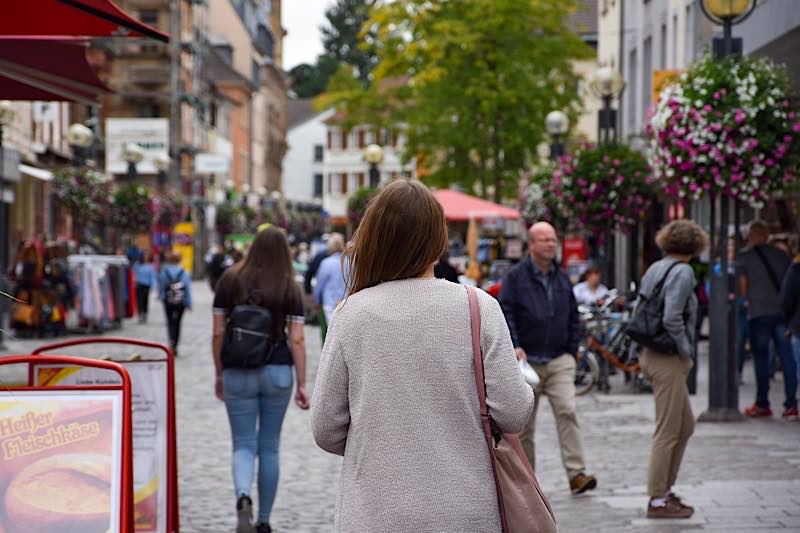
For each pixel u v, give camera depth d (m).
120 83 71.19
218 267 47.38
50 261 29.70
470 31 44.44
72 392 6.07
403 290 4.50
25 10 6.96
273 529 9.41
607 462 12.18
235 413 9.01
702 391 18.14
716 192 14.87
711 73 14.59
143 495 8.08
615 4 44.62
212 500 10.51
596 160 24.45
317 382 4.55
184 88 75.94
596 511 9.77
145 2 72.81
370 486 4.34
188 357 24.88
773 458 12.02
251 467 8.97
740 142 14.54
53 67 8.06
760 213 23.12
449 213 34.25
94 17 7.12
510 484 4.38
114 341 8.04
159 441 8.10
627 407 16.73
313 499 10.60
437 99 45.56
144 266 35.41
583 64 62.16
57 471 5.99
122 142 60.19
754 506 9.79
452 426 4.38
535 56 44.53
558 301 10.22
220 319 9.09
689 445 12.89
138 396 8.09
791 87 14.62
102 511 5.96
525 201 31.42
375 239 4.55
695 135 14.51
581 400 17.67
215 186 92.00
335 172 120.75
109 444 6.02
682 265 9.34
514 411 4.38
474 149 45.91
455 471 4.33
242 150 110.69
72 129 38.00
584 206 24.48
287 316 9.05
